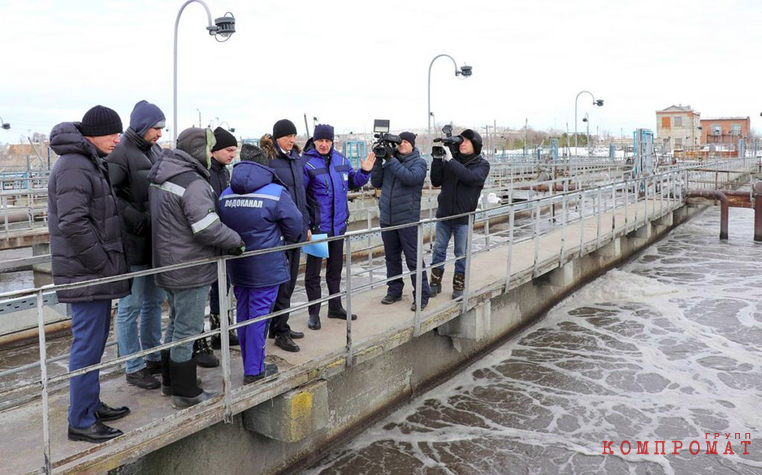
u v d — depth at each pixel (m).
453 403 7.14
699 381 7.75
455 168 6.79
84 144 3.57
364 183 6.34
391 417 6.76
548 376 7.96
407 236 6.51
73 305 3.68
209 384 4.62
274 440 5.32
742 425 6.54
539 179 29.88
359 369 6.34
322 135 5.60
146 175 4.30
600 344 9.22
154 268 4.09
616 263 14.82
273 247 4.46
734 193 19.36
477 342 8.59
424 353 7.43
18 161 54.72
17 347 9.16
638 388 7.55
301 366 4.96
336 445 6.07
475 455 5.95
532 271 8.98
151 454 4.51
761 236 18.52
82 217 3.53
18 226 15.98
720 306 11.18
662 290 12.23
